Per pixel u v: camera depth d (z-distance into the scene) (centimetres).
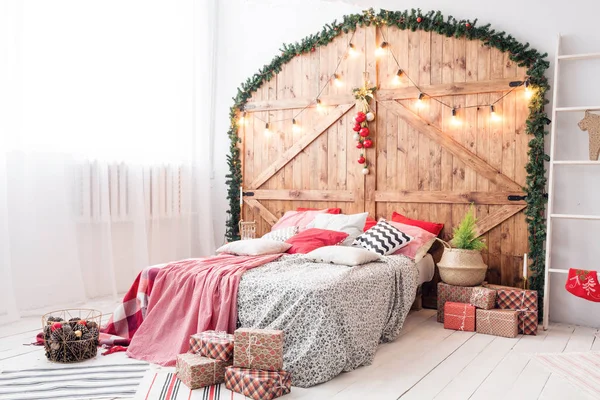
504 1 456
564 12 432
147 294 372
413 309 481
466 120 472
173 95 571
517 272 452
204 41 605
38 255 446
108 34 498
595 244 425
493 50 457
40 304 447
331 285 317
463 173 473
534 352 357
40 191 448
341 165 534
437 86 483
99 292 492
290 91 563
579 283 397
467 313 409
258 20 594
